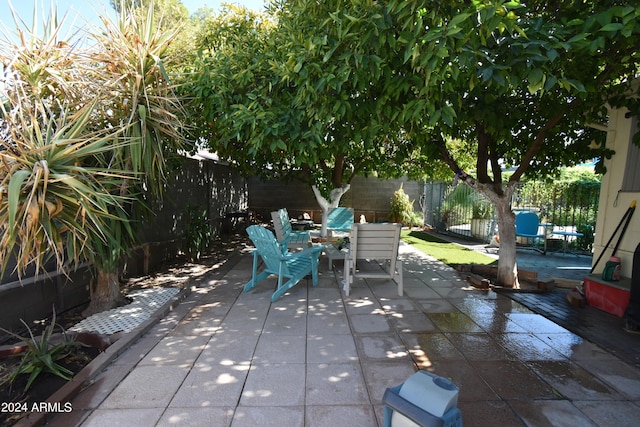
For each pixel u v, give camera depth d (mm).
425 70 2303
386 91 2799
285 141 3576
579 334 2883
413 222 10234
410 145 5398
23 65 2676
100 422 1778
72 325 2979
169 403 1934
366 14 2342
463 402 1956
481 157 4301
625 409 1908
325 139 3561
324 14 2777
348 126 3271
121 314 3209
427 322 3117
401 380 2174
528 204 8195
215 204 7785
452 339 2771
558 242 7227
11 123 2230
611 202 3918
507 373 2271
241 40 4281
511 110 3619
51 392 2025
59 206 2170
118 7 3158
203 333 2857
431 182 10258
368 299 3750
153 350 2557
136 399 1968
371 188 10711
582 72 2875
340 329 2949
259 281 4379
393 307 3502
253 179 10953
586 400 1985
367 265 5379
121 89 3012
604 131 4004
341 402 1952
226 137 3975
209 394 2018
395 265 4152
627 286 3277
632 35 2260
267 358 2441
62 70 2811
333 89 2846
